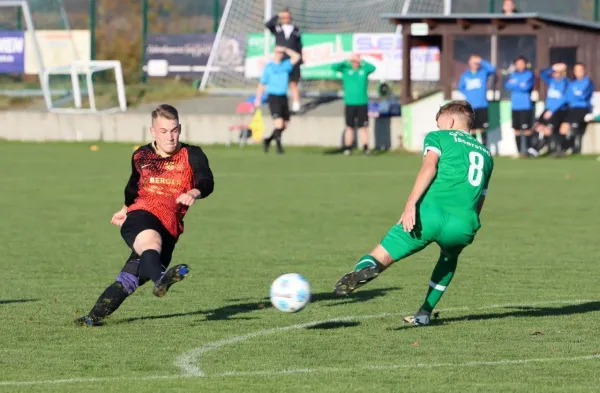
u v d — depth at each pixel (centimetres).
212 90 7788
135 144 7019
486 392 1334
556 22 6072
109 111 7400
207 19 8950
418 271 2436
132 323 1805
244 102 7181
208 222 3341
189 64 7856
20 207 3722
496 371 1449
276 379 1399
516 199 3972
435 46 6450
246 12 7769
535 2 8381
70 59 7744
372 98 7019
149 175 1700
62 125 7331
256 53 7444
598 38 6147
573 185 4466
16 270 2428
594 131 6066
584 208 3700
